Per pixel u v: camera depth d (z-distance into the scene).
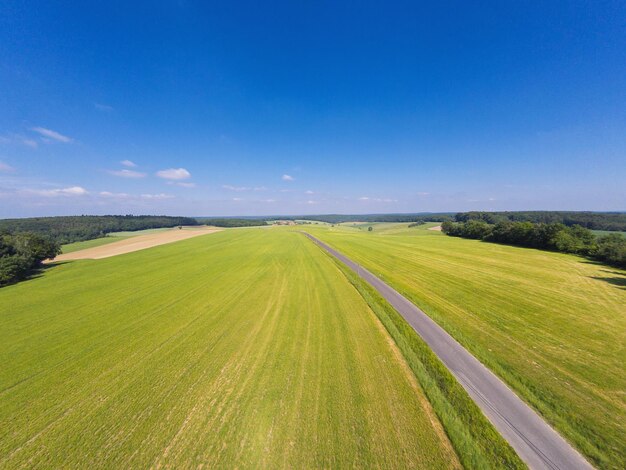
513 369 10.27
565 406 8.18
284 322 15.84
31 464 6.98
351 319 15.99
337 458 6.67
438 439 7.19
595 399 8.48
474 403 8.44
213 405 8.89
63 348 13.57
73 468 6.82
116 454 7.15
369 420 7.89
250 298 20.77
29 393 10.04
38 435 7.96
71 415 8.77
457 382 9.55
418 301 18.41
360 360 11.35
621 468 6.12
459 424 7.59
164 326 15.95
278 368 10.95
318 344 12.95
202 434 7.66
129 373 11.09
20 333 15.65
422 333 13.76
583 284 22.56
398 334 13.52
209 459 6.85
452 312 16.48
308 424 7.81
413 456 6.68
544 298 18.83
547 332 13.47
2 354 13.13
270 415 8.27
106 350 13.20
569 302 17.92
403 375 10.21
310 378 10.15
